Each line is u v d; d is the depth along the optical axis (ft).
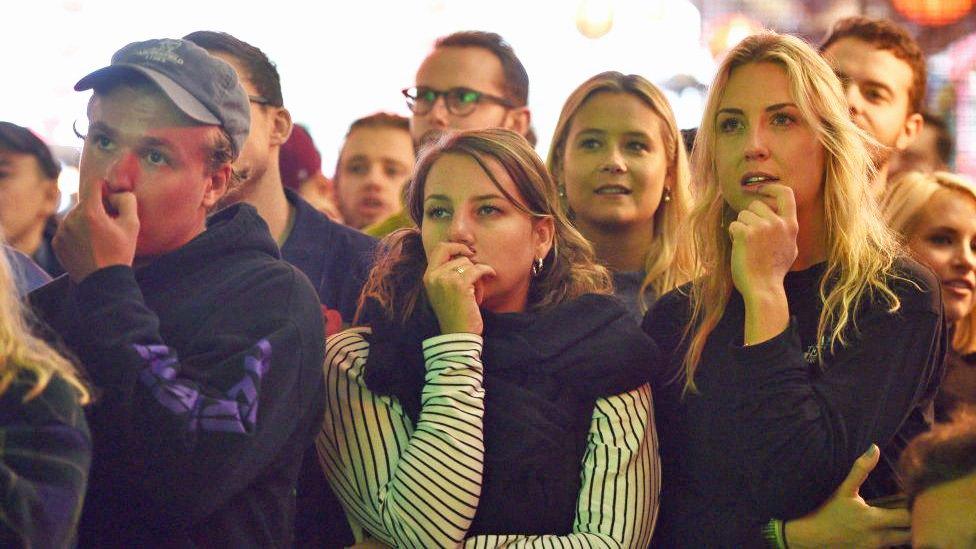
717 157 11.70
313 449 11.87
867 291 11.01
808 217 11.47
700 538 11.16
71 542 8.51
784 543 10.72
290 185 22.84
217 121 10.69
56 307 10.61
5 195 16.38
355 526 11.61
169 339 10.23
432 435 10.73
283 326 10.43
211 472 9.73
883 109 16.69
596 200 15.11
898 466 10.37
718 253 11.78
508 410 11.04
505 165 11.58
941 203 14.28
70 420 8.48
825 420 10.48
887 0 30.45
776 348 10.57
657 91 15.46
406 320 11.52
